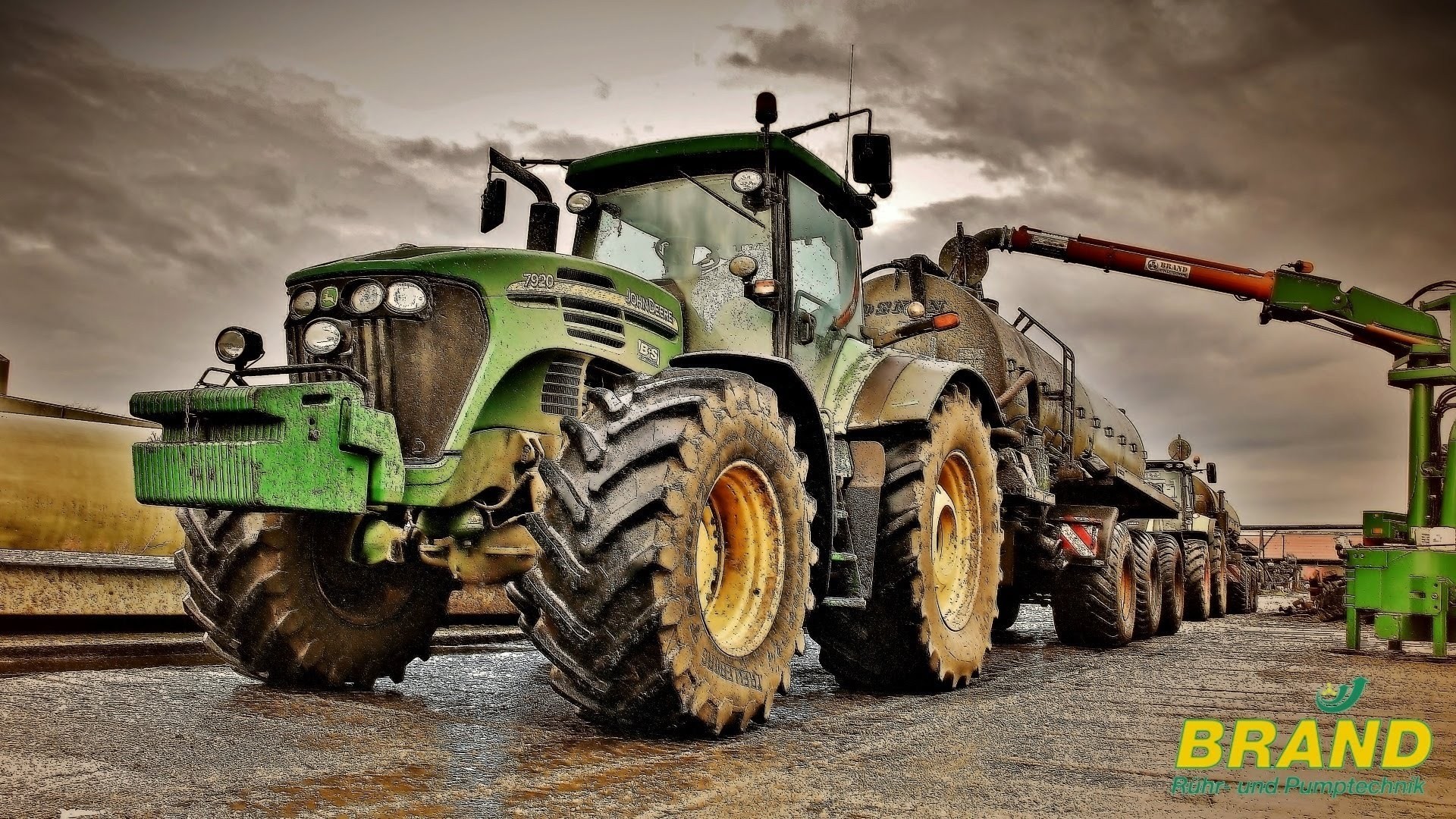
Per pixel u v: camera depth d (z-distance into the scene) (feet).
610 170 16.99
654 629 11.21
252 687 14.26
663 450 11.62
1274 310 32.83
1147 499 36.06
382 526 13.84
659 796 9.29
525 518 11.85
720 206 16.53
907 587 16.62
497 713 13.37
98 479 19.63
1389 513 29.12
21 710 11.81
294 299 13.39
